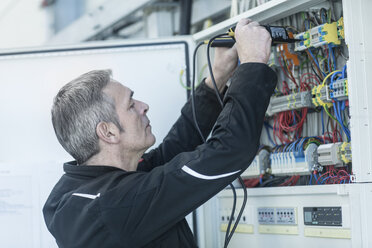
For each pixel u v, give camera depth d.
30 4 4.27
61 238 1.36
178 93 1.90
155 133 1.89
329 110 1.63
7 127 1.91
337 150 1.51
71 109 1.41
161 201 1.27
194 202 1.27
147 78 1.91
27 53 1.91
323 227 1.44
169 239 1.34
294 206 1.55
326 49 1.58
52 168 1.88
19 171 1.88
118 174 1.35
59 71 1.91
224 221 1.84
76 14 4.07
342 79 1.42
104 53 1.91
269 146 1.85
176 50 1.91
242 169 1.27
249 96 1.25
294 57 1.66
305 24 1.61
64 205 1.35
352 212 1.33
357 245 1.33
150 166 1.66
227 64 1.57
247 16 1.56
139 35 3.87
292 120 1.75
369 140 1.36
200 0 3.03
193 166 1.25
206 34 1.80
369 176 1.35
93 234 1.28
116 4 3.53
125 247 1.27
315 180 1.59
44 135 1.89
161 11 3.35
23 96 1.91
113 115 1.42
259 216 1.68
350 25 1.36
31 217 1.87
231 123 1.23
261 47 1.32
